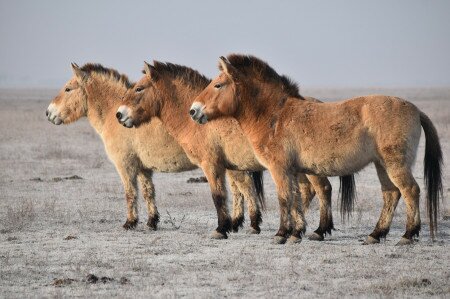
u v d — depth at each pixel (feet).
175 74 70.64
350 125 60.39
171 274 51.29
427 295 45.11
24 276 51.37
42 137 196.65
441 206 83.76
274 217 80.28
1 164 136.56
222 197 67.72
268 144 62.80
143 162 74.43
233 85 63.93
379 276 50.03
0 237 67.72
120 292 46.42
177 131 70.13
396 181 60.18
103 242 64.85
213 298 44.68
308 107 62.23
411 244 61.41
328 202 66.59
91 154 155.53
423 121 62.59
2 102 466.29
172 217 80.84
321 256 56.80
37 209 84.58
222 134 67.21
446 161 132.67
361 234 69.41
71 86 78.74
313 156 61.36
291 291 46.32
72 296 45.62
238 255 57.77
